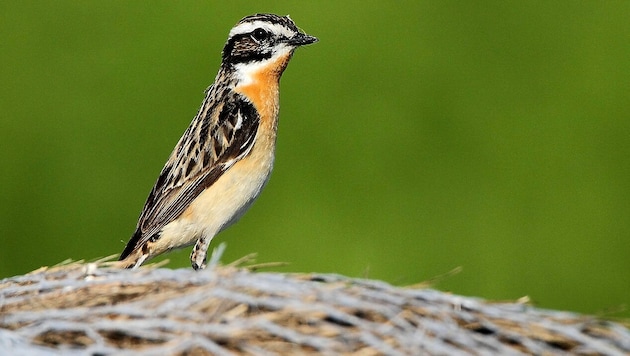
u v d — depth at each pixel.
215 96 11.45
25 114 17.12
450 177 16.94
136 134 17.08
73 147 16.89
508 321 6.36
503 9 18.41
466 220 16.66
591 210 16.66
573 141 17.25
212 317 6.24
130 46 17.80
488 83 17.64
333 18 18.22
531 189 16.84
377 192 16.73
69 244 16.31
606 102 17.64
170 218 10.99
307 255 16.20
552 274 16.39
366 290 6.42
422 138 17.16
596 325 6.38
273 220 16.56
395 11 18.28
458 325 6.30
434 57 17.80
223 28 17.97
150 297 6.58
